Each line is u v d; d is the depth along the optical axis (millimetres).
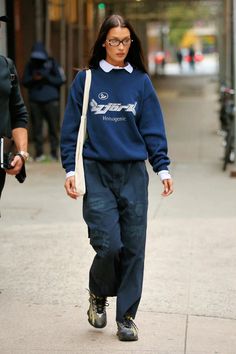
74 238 13266
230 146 21141
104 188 8219
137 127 8336
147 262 11805
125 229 8289
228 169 21609
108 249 8039
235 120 20781
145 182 8320
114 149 8133
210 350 8242
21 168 8977
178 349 8250
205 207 16141
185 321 9188
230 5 32781
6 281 10750
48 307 9617
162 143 8305
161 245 12875
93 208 8125
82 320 9148
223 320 9250
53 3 29578
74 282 10688
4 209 15742
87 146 8250
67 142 8305
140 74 8281
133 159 8195
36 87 22891
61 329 8836
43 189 18141
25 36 28844
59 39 31578
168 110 44438
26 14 28797
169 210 15820
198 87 68062
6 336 8594
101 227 8062
